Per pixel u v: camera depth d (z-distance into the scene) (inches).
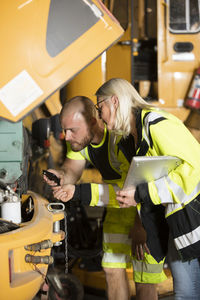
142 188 82.5
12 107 61.7
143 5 201.5
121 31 64.5
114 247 109.0
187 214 81.4
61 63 62.6
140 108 86.4
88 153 105.0
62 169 111.0
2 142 87.0
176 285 90.9
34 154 147.2
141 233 97.7
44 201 94.7
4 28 60.3
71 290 123.0
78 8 62.3
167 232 92.2
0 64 60.6
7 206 77.8
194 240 81.7
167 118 82.9
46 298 87.7
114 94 86.4
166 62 194.7
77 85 141.6
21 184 89.2
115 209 109.5
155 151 83.6
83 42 63.0
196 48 194.7
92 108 99.0
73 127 98.0
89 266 137.1
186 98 194.7
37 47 61.2
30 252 70.0
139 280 101.0
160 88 195.0
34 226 71.3
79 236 140.3
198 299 89.4
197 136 192.4
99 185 98.0
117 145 96.5
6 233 65.8
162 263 100.0
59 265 140.9
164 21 194.1
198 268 89.5
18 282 63.6
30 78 61.6
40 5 60.9
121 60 183.9
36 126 130.6
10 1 60.6
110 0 188.4
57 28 61.8
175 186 81.0
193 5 193.8
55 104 176.2
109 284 109.9
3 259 60.6
